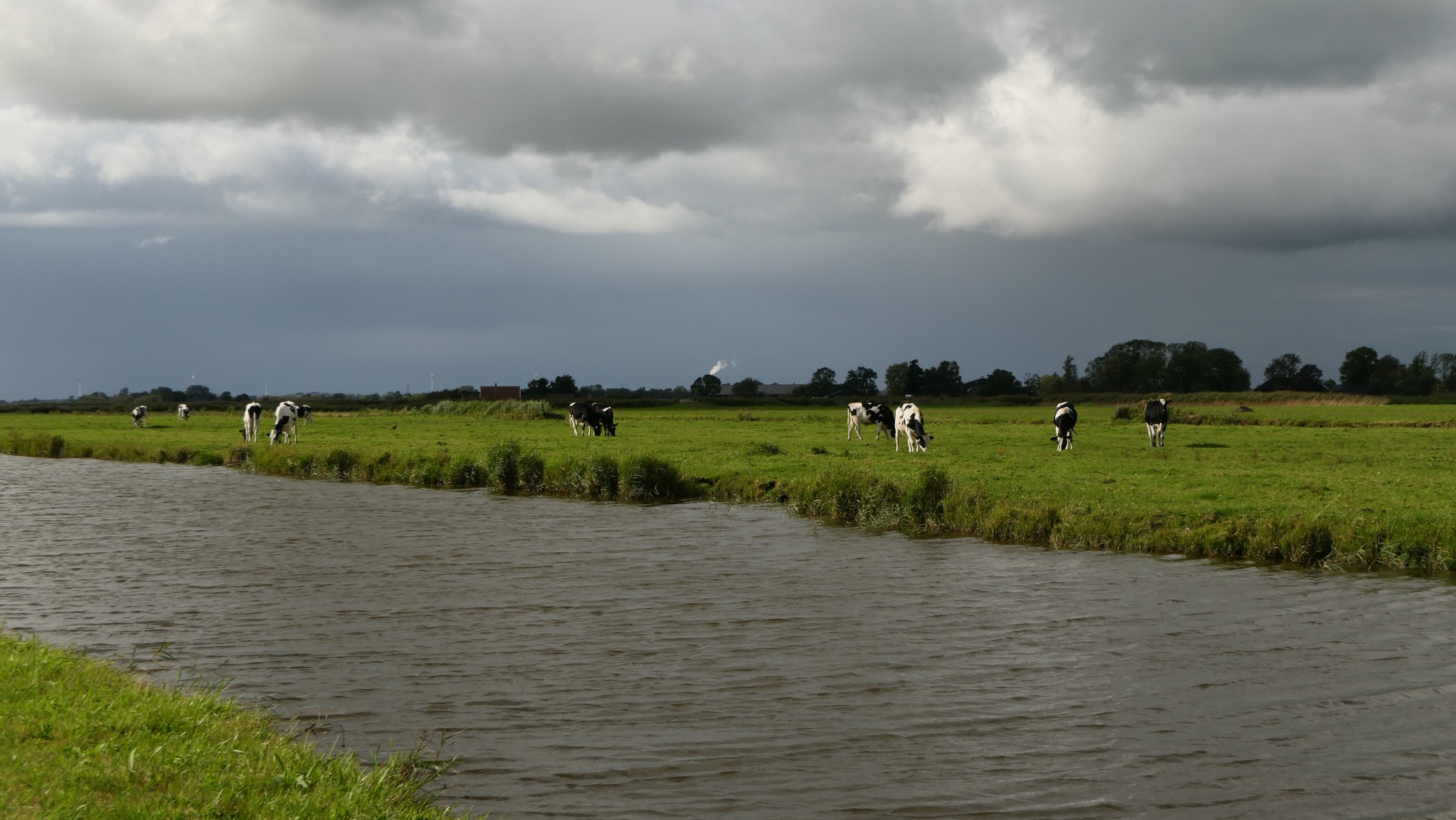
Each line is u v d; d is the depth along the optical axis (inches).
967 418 3166.8
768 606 561.9
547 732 363.9
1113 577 638.5
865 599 579.2
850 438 1839.3
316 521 884.6
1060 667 448.8
